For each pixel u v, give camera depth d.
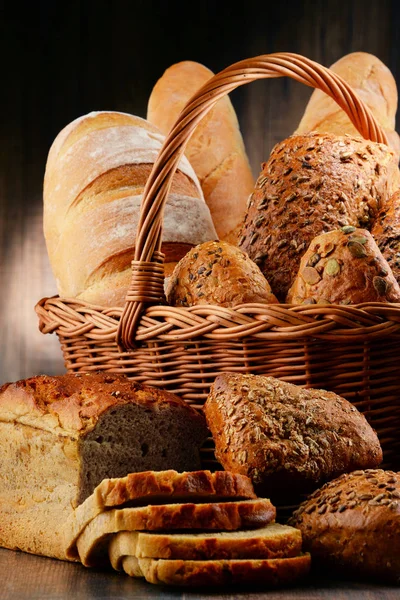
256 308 1.60
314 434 1.46
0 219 3.58
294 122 3.36
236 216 2.53
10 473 1.61
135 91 3.52
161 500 1.36
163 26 3.47
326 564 1.33
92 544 1.34
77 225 2.16
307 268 1.67
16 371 3.55
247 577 1.23
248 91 3.36
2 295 3.57
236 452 1.44
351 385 1.61
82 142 2.24
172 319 1.69
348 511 1.32
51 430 1.54
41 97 3.56
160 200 1.74
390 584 1.28
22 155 3.58
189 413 1.68
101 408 1.56
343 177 1.86
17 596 1.22
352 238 1.65
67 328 1.95
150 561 1.25
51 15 3.54
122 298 2.04
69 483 1.52
